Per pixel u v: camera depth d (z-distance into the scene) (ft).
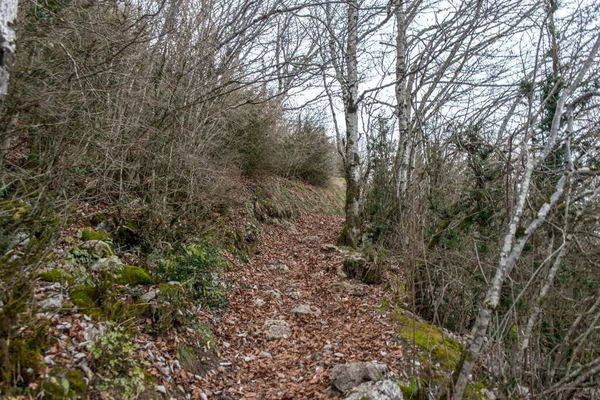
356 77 35.68
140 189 24.94
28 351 9.57
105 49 21.25
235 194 35.91
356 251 33.22
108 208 21.95
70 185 18.03
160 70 26.43
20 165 17.52
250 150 44.37
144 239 21.02
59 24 18.79
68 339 11.11
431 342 16.03
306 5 23.48
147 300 15.34
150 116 25.68
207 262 20.48
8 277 10.55
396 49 33.50
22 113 14.99
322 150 64.49
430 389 11.75
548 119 16.24
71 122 17.83
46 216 13.91
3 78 10.76
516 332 12.11
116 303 13.69
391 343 16.48
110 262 16.92
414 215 14.60
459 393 9.87
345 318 20.80
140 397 10.93
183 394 12.48
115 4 22.44
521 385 12.32
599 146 13.21
